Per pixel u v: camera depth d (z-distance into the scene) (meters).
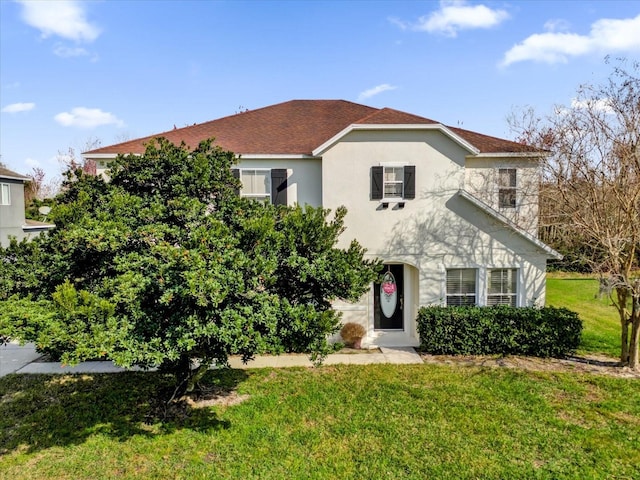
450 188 14.37
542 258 14.31
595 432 8.10
